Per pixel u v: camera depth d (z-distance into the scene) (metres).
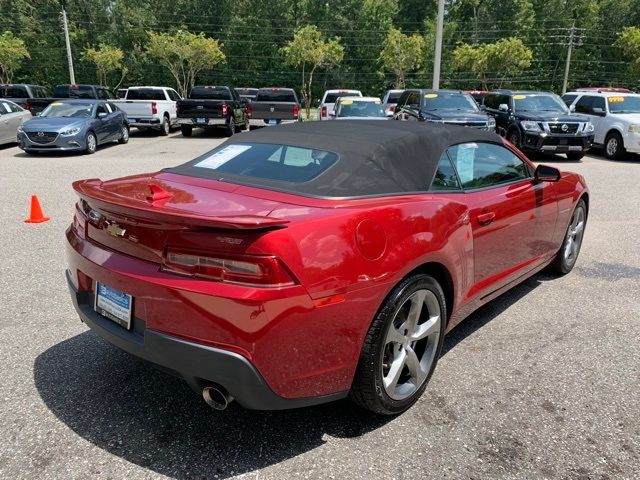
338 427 2.82
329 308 2.40
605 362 3.54
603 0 60.41
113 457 2.54
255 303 2.21
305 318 2.33
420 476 2.44
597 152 17.30
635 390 3.20
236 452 2.60
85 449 2.60
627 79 58.66
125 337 2.55
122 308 2.60
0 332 3.85
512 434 2.76
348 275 2.46
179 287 2.30
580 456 2.59
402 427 2.82
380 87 60.38
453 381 3.30
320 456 2.58
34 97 25.36
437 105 14.68
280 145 3.39
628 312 4.39
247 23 58.00
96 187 3.02
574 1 60.59
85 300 2.92
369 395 2.70
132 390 3.14
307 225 2.40
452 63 54.47
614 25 58.84
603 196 9.53
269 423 2.85
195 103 20.75
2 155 14.88
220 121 20.97
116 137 17.72
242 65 58.88
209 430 2.77
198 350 2.29
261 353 2.26
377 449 2.63
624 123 14.91
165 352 2.38
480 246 3.52
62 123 14.88
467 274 3.37
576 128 14.38
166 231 2.38
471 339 3.89
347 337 2.51
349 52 60.06
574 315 4.33
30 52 54.41
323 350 2.44
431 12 63.59
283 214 2.49
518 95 16.03
